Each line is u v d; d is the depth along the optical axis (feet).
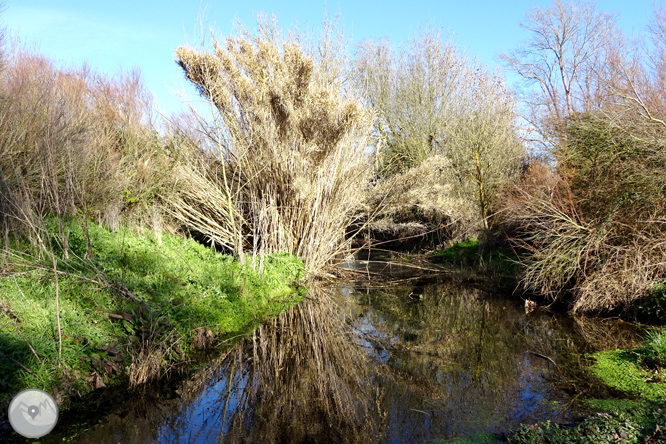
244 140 35.83
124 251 26.35
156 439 13.94
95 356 16.60
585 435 13.37
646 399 15.83
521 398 16.78
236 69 35.60
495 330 26.76
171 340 19.53
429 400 17.12
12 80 26.22
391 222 54.29
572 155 32.12
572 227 29.27
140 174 33.73
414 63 71.00
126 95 36.37
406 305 34.09
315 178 37.50
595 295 26.81
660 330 22.49
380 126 70.03
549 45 74.23
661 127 26.61
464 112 62.59
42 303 17.78
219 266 30.89
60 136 25.46
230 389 18.15
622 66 29.99
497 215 51.31
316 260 40.42
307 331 26.23
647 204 26.30
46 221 23.86
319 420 15.58
